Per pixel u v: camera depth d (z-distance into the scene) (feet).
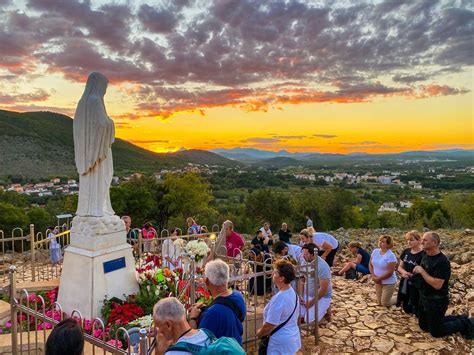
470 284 27.17
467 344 19.43
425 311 20.04
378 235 53.98
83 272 20.22
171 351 8.93
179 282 21.43
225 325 11.48
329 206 148.25
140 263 28.60
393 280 24.61
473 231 49.67
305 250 21.01
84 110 20.76
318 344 19.45
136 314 19.07
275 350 14.53
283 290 14.98
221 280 12.07
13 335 14.83
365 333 20.72
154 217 122.93
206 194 128.36
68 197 99.91
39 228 87.20
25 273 32.96
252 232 136.26
